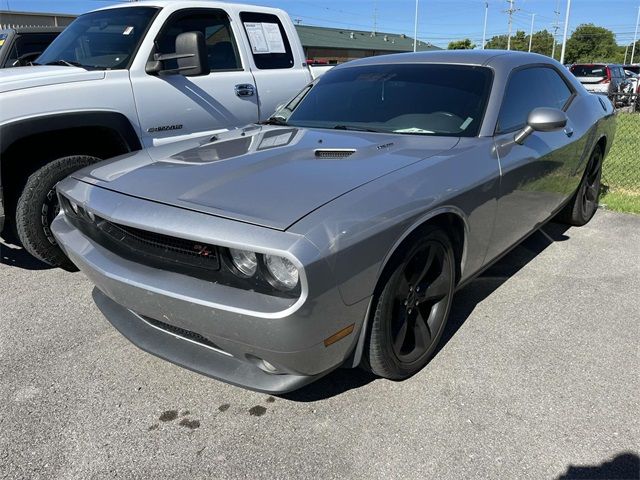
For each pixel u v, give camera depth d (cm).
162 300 220
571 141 400
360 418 246
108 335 321
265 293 203
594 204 525
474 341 309
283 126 359
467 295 368
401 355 264
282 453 226
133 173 269
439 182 256
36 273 412
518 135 323
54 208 391
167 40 461
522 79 363
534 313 342
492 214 302
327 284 200
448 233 277
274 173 247
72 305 359
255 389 224
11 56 682
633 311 344
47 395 264
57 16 2253
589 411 249
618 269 411
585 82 2020
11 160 381
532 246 462
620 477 212
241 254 207
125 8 488
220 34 509
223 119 496
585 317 336
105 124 407
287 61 572
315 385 271
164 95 445
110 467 219
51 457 224
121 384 274
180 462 222
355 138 305
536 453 224
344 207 214
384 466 219
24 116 367
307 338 203
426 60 372
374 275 222
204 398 263
